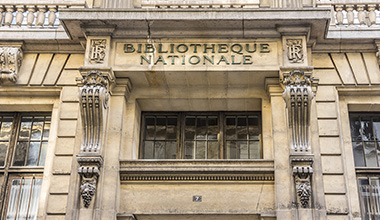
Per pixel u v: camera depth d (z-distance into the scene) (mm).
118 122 10305
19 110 11258
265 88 10703
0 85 10914
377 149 10625
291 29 10320
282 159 9797
